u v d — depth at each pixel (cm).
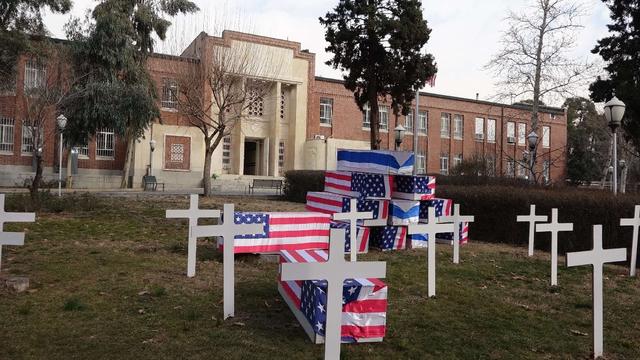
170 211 673
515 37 3375
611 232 1051
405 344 471
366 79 2473
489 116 4909
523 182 2284
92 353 421
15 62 2377
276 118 3756
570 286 762
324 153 3797
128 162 3139
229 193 2870
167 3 2881
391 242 1012
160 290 600
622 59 2841
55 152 3159
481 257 971
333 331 368
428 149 4591
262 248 816
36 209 1387
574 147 5172
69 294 586
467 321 556
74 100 2519
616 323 584
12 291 589
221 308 551
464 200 1300
